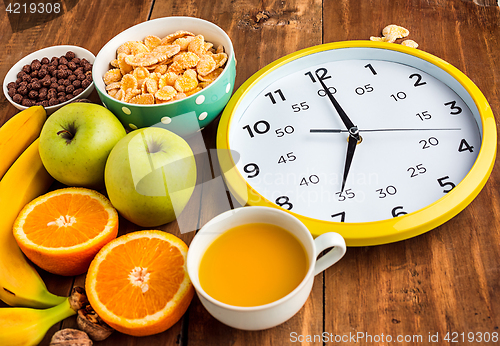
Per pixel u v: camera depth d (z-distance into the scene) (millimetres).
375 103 724
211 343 630
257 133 713
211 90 701
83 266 658
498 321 625
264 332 632
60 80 787
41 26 873
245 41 828
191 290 624
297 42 820
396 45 740
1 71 827
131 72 736
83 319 626
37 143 723
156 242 647
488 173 659
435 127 699
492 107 739
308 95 737
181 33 751
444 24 819
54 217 667
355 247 665
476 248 657
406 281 646
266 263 616
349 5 855
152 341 633
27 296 637
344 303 640
